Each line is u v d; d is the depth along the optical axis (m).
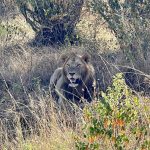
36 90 13.52
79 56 13.09
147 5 14.96
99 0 15.16
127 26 14.73
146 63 14.02
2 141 10.89
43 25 18.00
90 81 13.14
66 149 9.32
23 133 11.45
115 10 14.91
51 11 17.42
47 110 11.56
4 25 18.88
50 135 10.12
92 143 8.22
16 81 14.55
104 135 8.21
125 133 8.41
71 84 12.89
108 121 8.20
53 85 13.90
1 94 13.85
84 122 8.95
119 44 15.20
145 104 9.08
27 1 18.11
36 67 15.30
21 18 20.64
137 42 14.45
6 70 15.34
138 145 8.43
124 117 8.22
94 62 14.73
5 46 17.66
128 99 8.52
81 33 16.44
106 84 13.64
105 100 8.30
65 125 10.41
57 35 17.92
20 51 17.00
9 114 12.22
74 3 17.25
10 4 19.30
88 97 13.16
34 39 18.64
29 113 12.13
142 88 13.24
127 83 13.67
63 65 13.16
